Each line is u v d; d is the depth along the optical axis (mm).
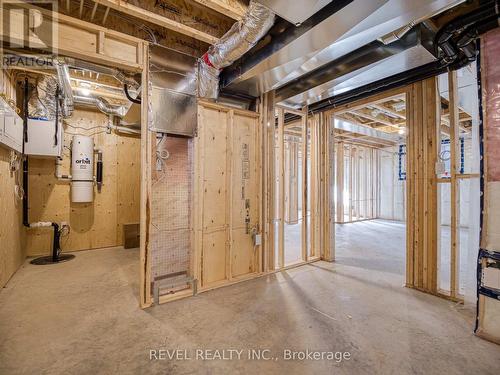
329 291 2850
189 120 2801
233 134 3225
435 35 2160
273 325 2152
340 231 6434
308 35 1935
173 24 2230
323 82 2908
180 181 2848
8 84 3111
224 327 2123
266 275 3373
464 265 3717
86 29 2215
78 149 4297
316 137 4191
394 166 8438
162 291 2742
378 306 2492
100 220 4793
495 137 1995
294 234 6160
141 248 2480
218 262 3115
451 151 2637
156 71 2574
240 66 2658
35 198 4238
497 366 1674
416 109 2926
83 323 2172
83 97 3986
